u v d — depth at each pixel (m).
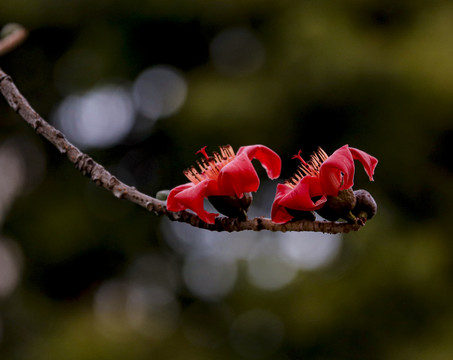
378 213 9.02
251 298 10.09
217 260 11.06
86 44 10.26
